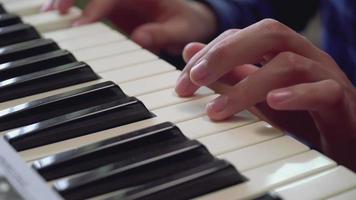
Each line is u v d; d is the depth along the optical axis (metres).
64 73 0.56
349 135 0.56
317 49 0.54
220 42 0.51
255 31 0.52
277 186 0.42
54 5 0.73
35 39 0.64
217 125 0.49
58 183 0.42
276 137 0.47
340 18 0.91
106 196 0.42
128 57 0.61
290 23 1.02
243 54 0.51
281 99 0.48
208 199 0.41
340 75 0.55
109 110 0.49
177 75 0.57
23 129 0.48
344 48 0.90
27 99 0.53
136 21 0.84
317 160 0.44
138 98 0.53
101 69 0.58
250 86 0.50
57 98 0.51
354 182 0.42
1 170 0.43
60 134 0.48
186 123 0.49
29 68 0.58
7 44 0.63
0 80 0.56
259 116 0.53
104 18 0.79
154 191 0.41
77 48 0.63
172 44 0.83
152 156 0.44
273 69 0.50
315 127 0.61
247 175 0.43
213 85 0.53
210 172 0.43
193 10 0.88
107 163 0.45
